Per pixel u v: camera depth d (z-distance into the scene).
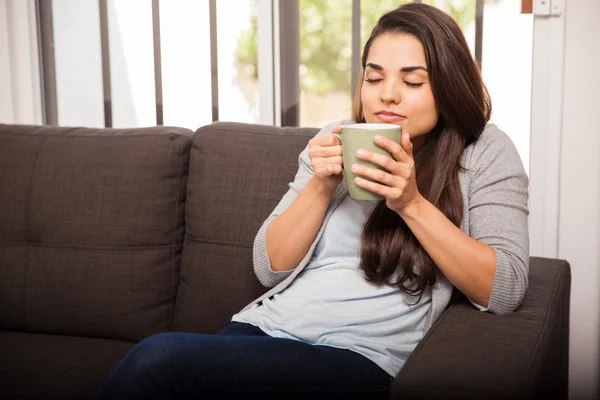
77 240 1.77
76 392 1.43
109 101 2.25
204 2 2.12
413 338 1.31
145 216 1.74
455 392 1.01
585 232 1.89
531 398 1.03
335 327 1.28
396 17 1.33
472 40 1.94
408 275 1.30
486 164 1.36
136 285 1.73
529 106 1.92
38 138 1.86
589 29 1.81
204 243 1.71
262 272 1.40
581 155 1.86
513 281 1.25
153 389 1.10
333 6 2.03
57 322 1.76
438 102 1.33
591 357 1.94
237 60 2.13
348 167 1.16
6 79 2.24
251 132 1.75
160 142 1.76
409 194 1.20
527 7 1.83
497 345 1.13
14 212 1.81
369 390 1.21
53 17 2.25
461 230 1.33
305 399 1.15
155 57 2.19
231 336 1.20
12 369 1.52
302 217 1.36
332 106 2.09
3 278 1.79
